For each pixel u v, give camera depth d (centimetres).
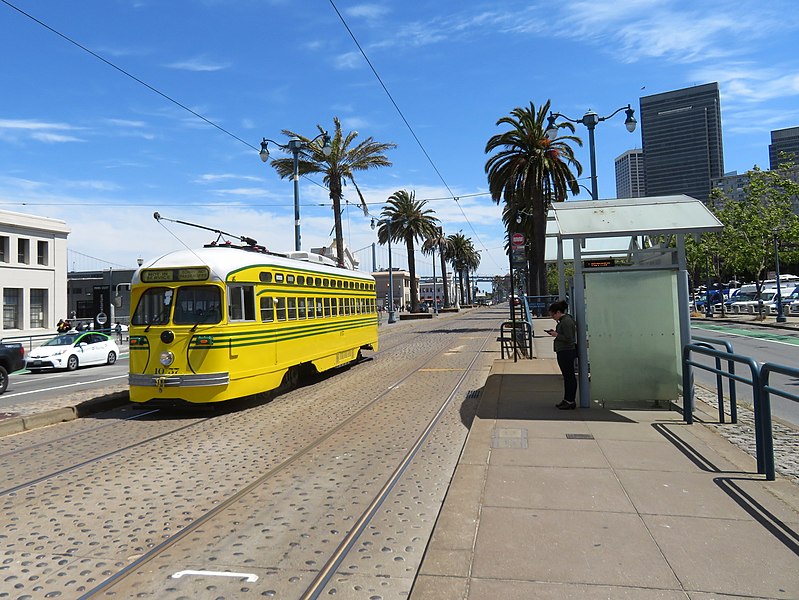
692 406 877
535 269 4422
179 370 1084
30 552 488
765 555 418
